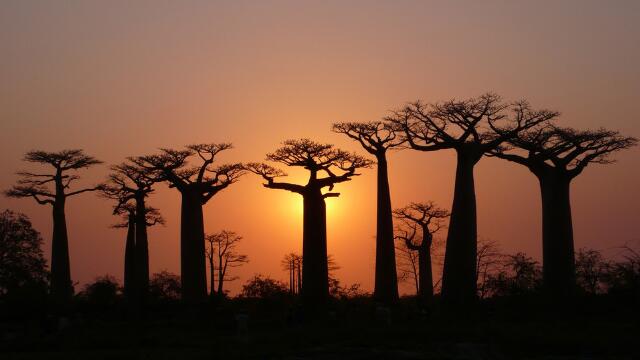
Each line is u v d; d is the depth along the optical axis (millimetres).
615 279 35062
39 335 32062
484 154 40969
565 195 39469
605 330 26641
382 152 41750
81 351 27000
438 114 38969
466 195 37469
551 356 22547
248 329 33406
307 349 25016
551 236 39094
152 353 25391
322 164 42531
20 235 44312
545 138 40031
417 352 23656
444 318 33969
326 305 40906
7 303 41625
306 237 41875
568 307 33844
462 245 36938
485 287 40250
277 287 54469
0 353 26938
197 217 45562
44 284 44438
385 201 41312
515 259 40750
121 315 43031
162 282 57125
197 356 24281
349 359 22812
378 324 31703
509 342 24344
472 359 22703
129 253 45625
